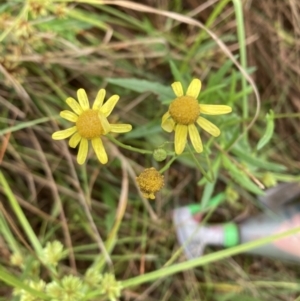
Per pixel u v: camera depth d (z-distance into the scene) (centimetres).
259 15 18
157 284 17
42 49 15
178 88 10
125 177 15
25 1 13
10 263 15
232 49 17
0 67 13
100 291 13
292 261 17
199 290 17
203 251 18
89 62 16
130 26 16
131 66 16
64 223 15
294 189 17
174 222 17
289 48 18
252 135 18
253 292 17
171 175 17
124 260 17
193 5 17
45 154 16
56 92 16
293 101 18
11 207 16
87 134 10
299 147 18
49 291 12
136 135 15
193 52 16
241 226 17
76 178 15
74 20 15
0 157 14
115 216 16
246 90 14
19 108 15
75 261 17
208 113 10
